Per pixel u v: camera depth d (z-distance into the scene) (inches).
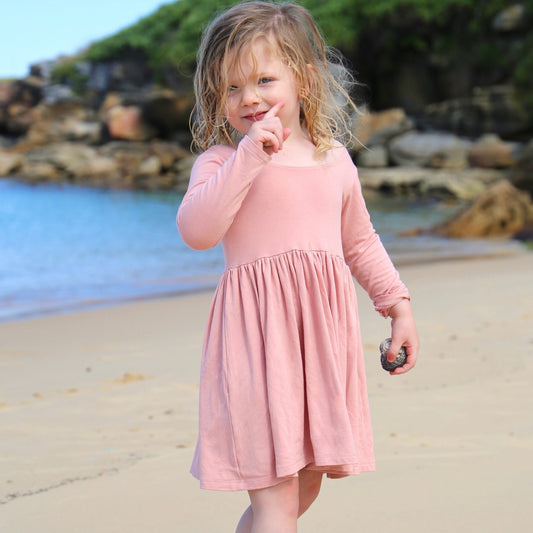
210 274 536.7
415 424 169.0
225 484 89.6
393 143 1299.2
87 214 1026.1
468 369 217.8
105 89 1863.9
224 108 94.7
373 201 1092.5
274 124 88.4
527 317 290.4
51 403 209.3
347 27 1424.7
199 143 101.2
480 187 1130.7
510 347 241.0
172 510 126.6
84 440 174.6
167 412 196.1
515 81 1246.3
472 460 142.4
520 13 1288.1
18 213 1049.5
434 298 352.2
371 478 136.0
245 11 93.8
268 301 91.7
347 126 104.6
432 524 114.6
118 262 611.2
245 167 87.9
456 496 124.7
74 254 663.8
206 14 1679.4
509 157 1188.5
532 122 1234.6
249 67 91.5
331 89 101.5
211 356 93.4
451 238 721.0
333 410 90.4
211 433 91.4
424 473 136.8
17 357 275.4
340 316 94.9
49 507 130.6
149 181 1493.6
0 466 156.6
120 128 1648.6
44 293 465.7
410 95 1419.8
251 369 90.5
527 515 115.5
